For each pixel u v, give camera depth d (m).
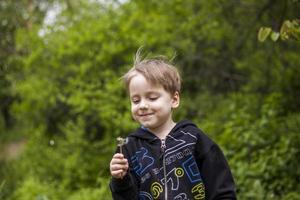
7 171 10.38
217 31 9.20
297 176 6.48
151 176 3.05
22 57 10.89
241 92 9.64
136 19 9.92
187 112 9.59
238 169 6.56
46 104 10.09
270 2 7.53
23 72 10.92
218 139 7.60
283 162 6.55
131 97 3.13
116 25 9.87
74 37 9.80
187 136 3.09
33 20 12.96
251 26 8.42
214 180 3.03
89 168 9.02
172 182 3.02
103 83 9.65
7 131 16.91
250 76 9.61
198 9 9.55
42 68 10.24
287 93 8.41
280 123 7.43
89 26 9.92
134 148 3.13
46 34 10.29
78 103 9.03
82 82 9.27
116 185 2.99
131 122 8.59
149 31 9.71
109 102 8.97
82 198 7.85
